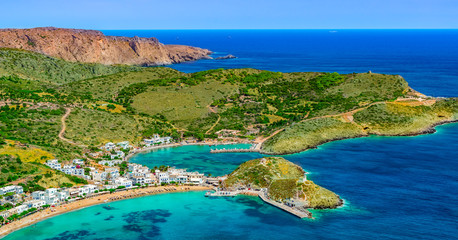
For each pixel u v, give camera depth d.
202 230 190.00
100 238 183.50
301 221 196.25
